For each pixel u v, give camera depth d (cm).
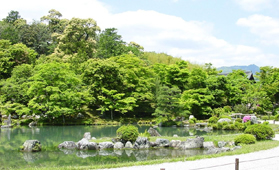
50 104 3381
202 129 3131
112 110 4188
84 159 1509
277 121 3500
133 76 4150
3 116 3575
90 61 4162
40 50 6166
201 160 1212
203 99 4022
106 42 5212
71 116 3844
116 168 1082
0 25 5931
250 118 3027
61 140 2230
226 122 3039
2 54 4203
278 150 1439
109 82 4056
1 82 3756
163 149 1830
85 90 3891
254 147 1508
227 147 1684
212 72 5031
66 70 3800
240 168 1062
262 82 5156
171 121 3638
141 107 4356
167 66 4834
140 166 1107
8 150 1762
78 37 5566
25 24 6316
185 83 4681
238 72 5566
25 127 3188
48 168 1131
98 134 2620
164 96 3538
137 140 1861
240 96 4328
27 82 3678
